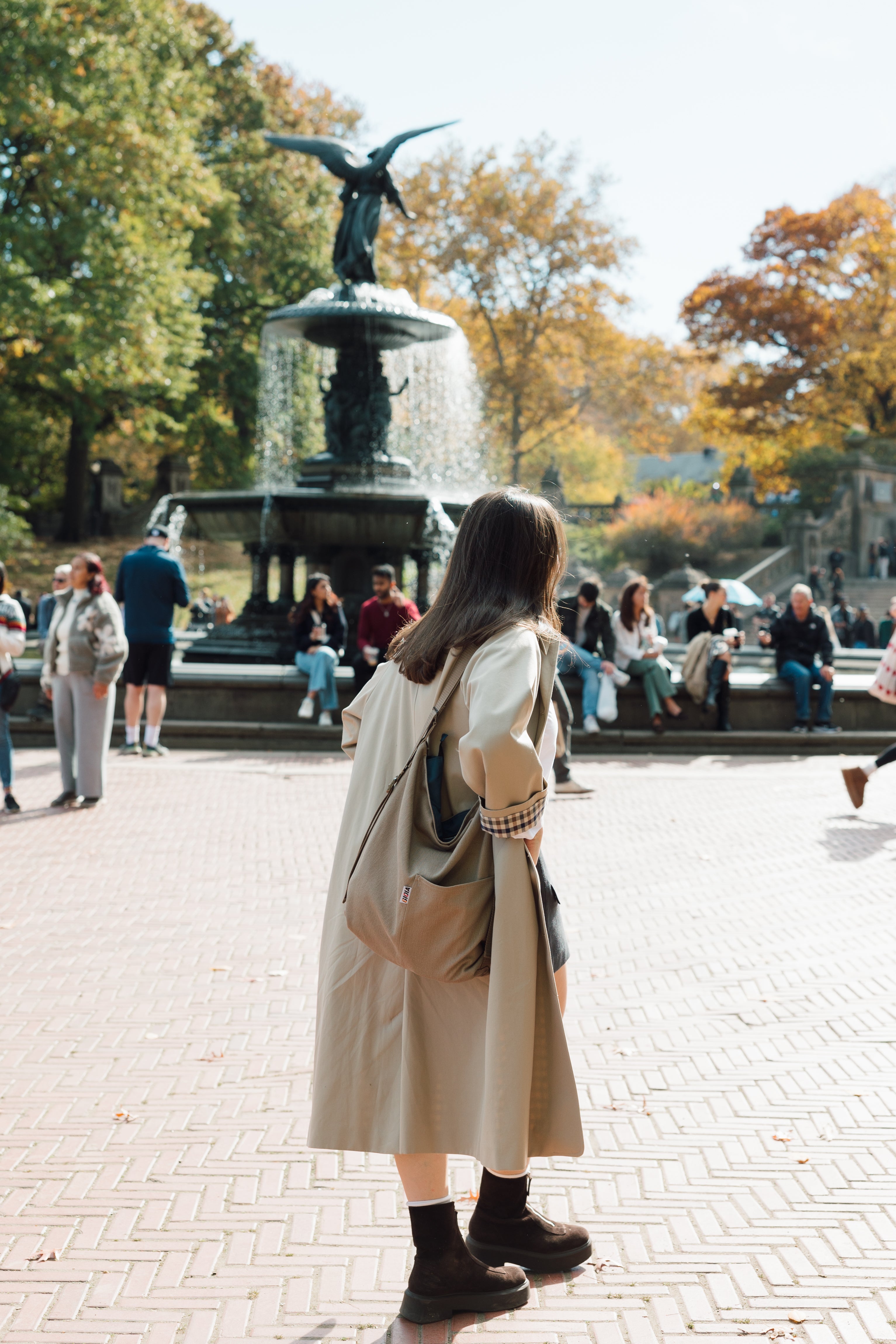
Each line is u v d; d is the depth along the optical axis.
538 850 2.30
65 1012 4.51
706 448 93.19
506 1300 2.53
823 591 40.91
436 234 44.47
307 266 40.16
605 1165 3.26
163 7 30.97
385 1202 3.03
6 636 8.50
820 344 50.03
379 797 2.45
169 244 29.94
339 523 15.23
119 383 27.77
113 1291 2.60
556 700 9.58
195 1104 3.66
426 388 19.23
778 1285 2.63
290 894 6.34
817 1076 3.91
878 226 48.28
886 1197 3.05
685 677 12.60
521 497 2.42
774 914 6.03
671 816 8.80
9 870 6.84
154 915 5.91
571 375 49.56
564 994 2.65
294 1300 2.57
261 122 41.94
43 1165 3.23
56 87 26.28
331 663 12.34
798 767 11.53
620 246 44.53
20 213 27.22
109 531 42.72
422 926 2.23
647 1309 2.54
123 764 10.96
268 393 19.80
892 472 49.22
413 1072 2.38
